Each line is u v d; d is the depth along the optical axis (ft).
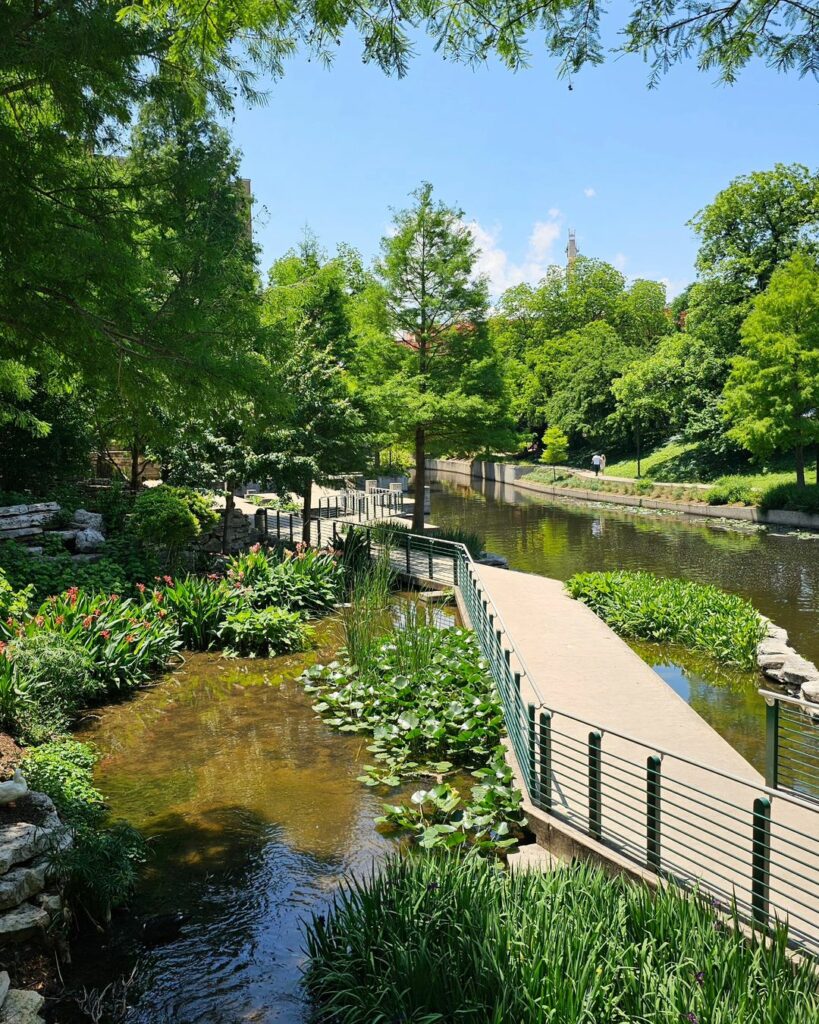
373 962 15.71
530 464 181.37
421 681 35.70
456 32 15.81
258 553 54.85
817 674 37.40
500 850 22.81
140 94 17.72
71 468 64.03
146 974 17.93
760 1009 12.71
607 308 204.33
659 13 15.44
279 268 81.97
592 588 51.70
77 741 31.71
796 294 94.63
